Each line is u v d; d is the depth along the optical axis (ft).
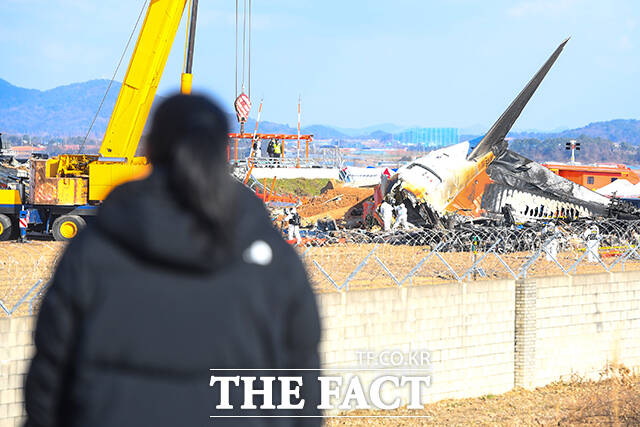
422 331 122.62
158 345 12.83
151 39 197.98
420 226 229.04
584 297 140.56
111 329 12.75
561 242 191.01
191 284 12.94
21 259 158.61
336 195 338.54
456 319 126.21
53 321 12.96
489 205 247.70
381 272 146.51
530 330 132.87
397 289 120.47
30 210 202.49
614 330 143.95
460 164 239.71
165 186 12.70
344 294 115.96
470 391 127.75
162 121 12.75
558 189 253.44
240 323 13.15
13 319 91.35
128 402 12.75
